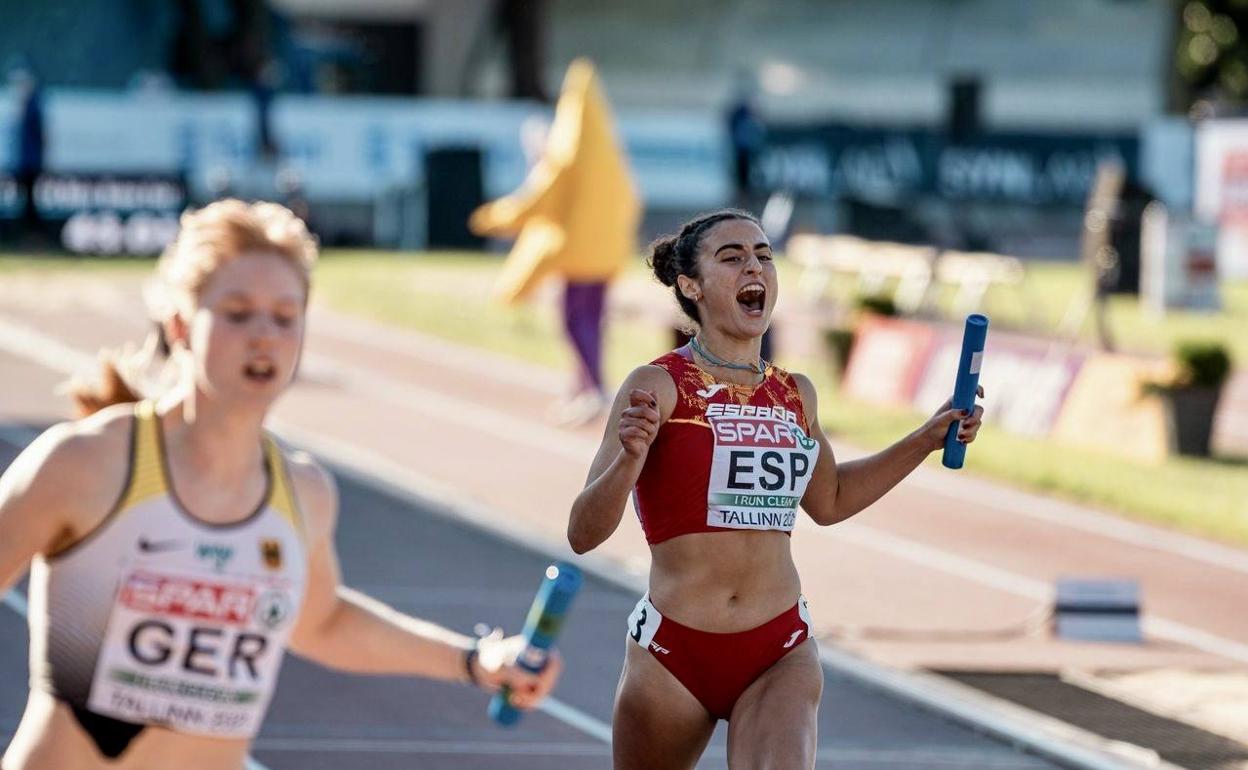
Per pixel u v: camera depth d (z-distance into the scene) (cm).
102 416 701
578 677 1672
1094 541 2416
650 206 6372
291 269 698
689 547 972
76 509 683
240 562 696
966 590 2116
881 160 6481
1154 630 1970
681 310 1010
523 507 2438
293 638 760
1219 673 1797
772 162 6469
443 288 4881
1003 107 8938
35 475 683
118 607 684
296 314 700
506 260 5678
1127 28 8956
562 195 3064
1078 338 4125
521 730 1500
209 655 695
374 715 1520
